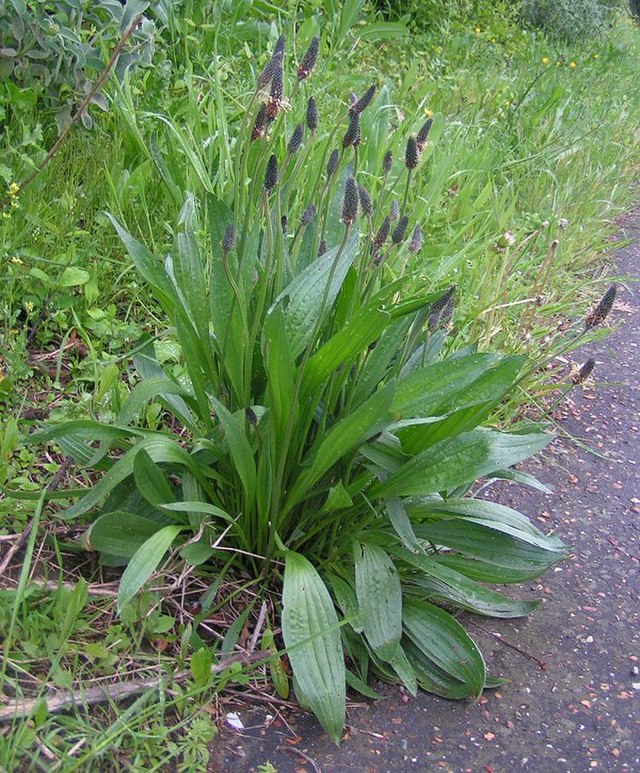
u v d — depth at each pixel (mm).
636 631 2666
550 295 4336
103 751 1803
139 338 3156
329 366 2234
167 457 2248
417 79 6547
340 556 2539
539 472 3473
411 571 2592
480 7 9406
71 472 2645
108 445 2291
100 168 3670
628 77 10961
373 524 2539
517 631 2625
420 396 2281
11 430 2506
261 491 2336
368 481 2410
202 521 2336
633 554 3033
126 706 1985
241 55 5258
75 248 3270
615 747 2232
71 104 3758
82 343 3170
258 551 2447
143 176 3637
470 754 2164
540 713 2322
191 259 2416
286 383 2174
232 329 2301
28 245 3250
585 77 9078
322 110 4711
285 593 2170
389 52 7387
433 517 2602
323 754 2078
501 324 3945
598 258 5586
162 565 2348
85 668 2031
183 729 2000
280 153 3527
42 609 2113
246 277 2369
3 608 1999
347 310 2484
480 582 2805
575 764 2168
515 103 6652
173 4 4809
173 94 4586
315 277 2330
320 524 2445
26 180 3324
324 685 2072
